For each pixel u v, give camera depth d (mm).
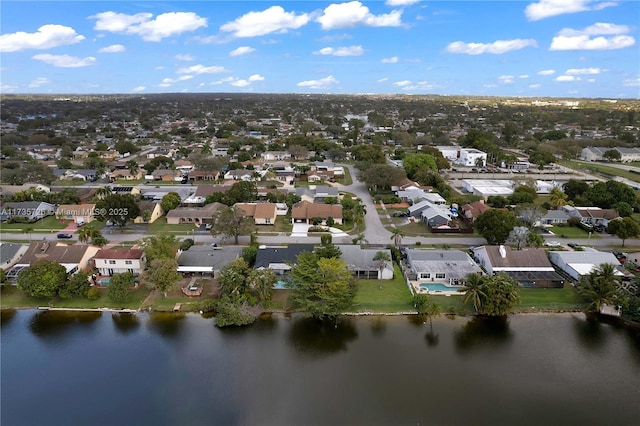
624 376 54344
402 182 141500
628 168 185125
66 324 64688
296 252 81000
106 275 77875
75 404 48844
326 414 47406
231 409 48156
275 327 64312
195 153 187875
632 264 78812
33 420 46656
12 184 138375
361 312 67562
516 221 94062
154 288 69375
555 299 71250
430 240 96312
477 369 55344
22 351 58375
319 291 63688
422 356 57812
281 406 48500
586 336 62594
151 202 113750
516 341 61344
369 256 78938
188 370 54531
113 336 61812
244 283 68250
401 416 47156
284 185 149750
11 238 96625
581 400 50125
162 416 47188
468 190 142250
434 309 65688
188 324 64938
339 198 127875
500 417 47281
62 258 77500
